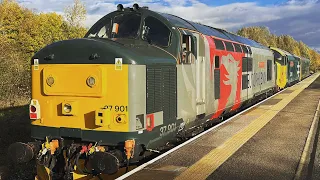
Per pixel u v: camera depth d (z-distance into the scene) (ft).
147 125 20.27
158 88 21.35
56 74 20.51
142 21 24.30
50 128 20.94
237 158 20.57
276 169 18.63
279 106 44.21
